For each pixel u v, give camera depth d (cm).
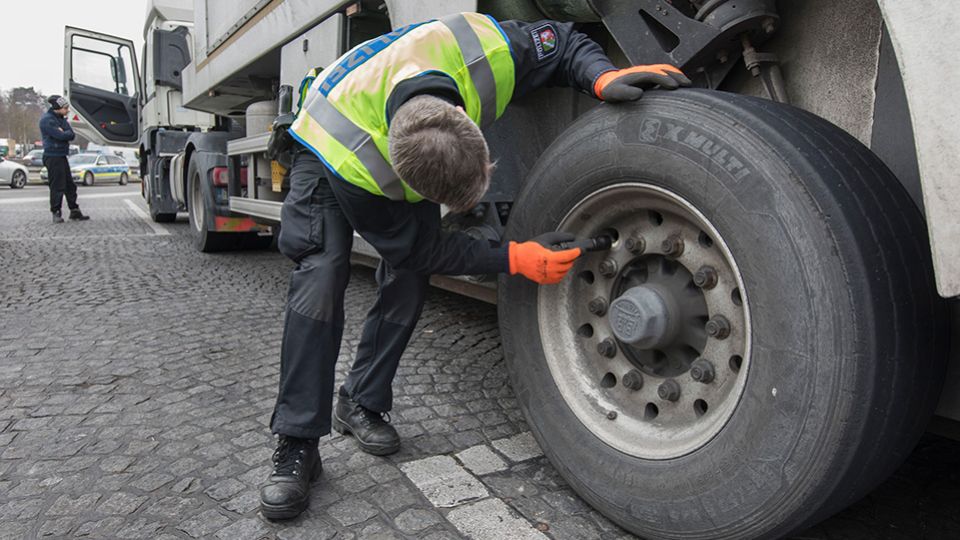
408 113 154
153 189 1020
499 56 181
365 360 238
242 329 406
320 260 204
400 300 227
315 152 184
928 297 144
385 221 185
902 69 123
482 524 195
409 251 190
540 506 205
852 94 171
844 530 191
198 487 217
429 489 215
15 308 453
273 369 333
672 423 184
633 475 180
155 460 236
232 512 202
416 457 237
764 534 152
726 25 175
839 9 172
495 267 190
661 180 171
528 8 230
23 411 278
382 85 173
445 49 176
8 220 1104
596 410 200
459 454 239
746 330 156
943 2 117
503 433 257
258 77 554
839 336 136
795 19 182
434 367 333
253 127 552
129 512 202
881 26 162
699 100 166
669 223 183
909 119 157
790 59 184
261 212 535
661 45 193
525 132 249
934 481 217
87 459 236
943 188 120
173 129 987
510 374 225
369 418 242
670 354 187
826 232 139
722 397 171
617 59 225
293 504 194
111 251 728
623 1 197
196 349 365
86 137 1110
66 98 1051
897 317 138
